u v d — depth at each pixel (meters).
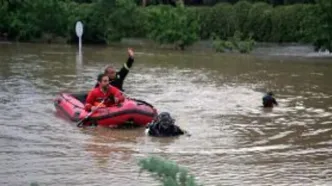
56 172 10.60
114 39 49.09
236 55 40.78
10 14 48.16
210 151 12.58
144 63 33.03
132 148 12.70
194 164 11.39
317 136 14.35
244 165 11.40
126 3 48.69
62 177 10.27
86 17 48.25
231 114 17.31
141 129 14.81
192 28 46.12
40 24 48.19
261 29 52.28
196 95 20.94
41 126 14.85
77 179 10.15
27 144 12.87
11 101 18.55
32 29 48.06
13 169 10.75
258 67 32.22
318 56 40.97
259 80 26.09
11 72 26.38
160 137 13.92
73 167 10.96
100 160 11.55
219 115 17.09
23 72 26.53
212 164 11.42
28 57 34.44
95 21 48.44
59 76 25.38
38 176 10.31
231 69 30.81
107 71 16.12
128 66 16.38
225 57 38.69
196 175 10.55
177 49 45.44
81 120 14.98
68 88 21.73
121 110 14.84
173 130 14.18
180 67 31.22
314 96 21.34
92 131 14.45
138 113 14.88
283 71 30.30
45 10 47.84
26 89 21.22
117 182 9.99
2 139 13.28
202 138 13.89
